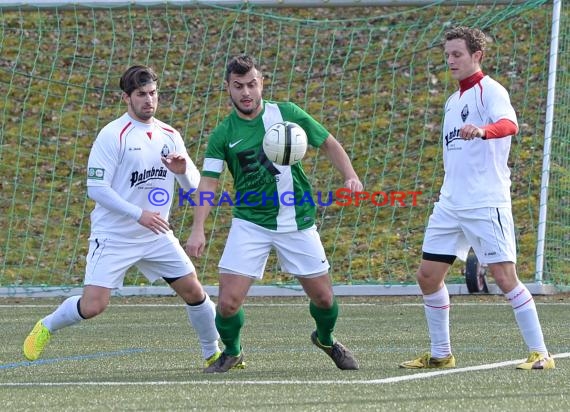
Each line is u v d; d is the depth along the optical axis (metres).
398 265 42.69
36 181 50.69
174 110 53.66
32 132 54.03
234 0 42.72
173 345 27.84
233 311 21.88
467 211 21.53
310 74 56.16
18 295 39.97
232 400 17.62
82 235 46.75
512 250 21.55
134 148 22.30
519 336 28.39
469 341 27.48
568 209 43.19
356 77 55.88
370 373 21.30
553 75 40.31
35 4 42.84
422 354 25.06
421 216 46.03
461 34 21.55
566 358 23.45
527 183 47.88
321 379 20.31
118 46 59.25
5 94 56.31
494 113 21.02
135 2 42.91
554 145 43.09
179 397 18.09
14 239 46.03
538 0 42.66
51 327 22.70
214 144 21.81
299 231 21.75
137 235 22.48
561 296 38.09
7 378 21.62
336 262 43.19
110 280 22.38
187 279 22.77
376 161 50.03
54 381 20.89
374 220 45.94
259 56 54.47
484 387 18.72
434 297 22.23
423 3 42.19
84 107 55.72
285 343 27.84
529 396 17.62
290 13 60.69
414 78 55.28
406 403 17.00
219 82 55.78
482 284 37.84
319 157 50.53
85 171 51.62
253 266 21.81
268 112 21.84
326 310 21.92
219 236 45.25
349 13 60.75
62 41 60.12
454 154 21.78
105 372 22.48
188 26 60.00
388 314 34.31
